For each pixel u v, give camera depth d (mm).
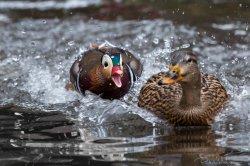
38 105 12648
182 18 19422
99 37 18062
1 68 15133
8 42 17672
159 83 11203
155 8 20625
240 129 10938
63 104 12734
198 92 11414
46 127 11055
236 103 12273
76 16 20484
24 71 14945
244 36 17453
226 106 12125
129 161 9148
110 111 12062
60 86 14016
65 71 15039
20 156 9477
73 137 10445
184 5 20641
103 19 20000
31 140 10289
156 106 11891
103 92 13398
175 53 11406
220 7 20172
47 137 10438
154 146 9906
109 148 9781
